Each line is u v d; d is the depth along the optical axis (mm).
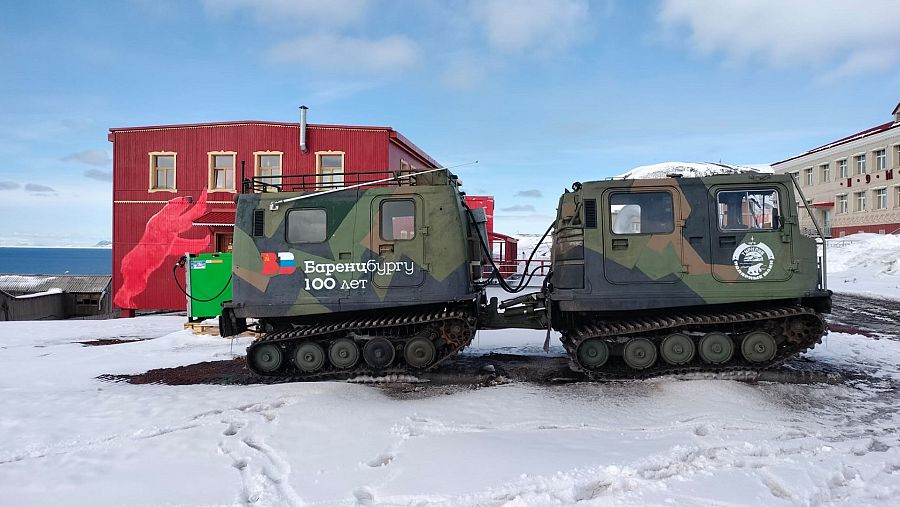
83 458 5098
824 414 5949
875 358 8711
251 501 4262
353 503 4121
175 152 21141
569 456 4789
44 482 4586
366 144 20844
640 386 7043
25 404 6871
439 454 4914
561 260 7648
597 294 7363
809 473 4391
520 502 3998
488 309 8312
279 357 7793
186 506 4145
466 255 7656
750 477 4348
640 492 4094
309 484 4449
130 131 21297
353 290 7660
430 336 7691
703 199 7258
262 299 7746
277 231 7781
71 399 7094
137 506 4148
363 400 6699
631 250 7320
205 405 6664
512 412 6117
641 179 7391
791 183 7133
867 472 4430
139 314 21422
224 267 12586
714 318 7098
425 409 6254
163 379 8367
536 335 11680
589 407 6254
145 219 21250
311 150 20906
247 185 8273
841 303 16422
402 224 7711
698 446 5027
